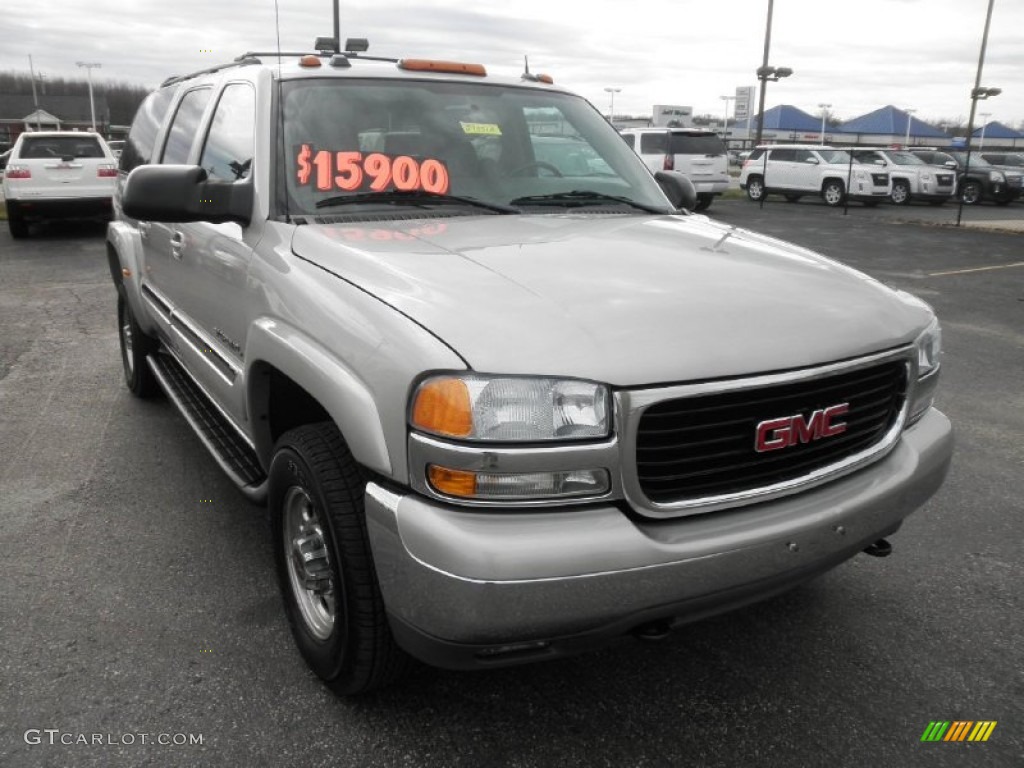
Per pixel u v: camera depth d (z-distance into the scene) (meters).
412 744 2.47
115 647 2.90
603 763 2.41
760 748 2.47
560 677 2.79
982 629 3.08
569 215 3.31
